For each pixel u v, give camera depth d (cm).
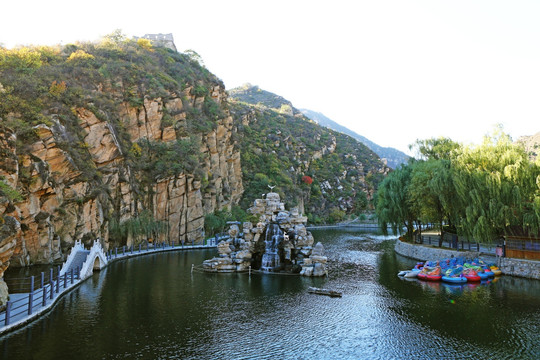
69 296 3198
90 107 6159
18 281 3650
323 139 19550
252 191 11788
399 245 6378
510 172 4216
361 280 4009
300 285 3766
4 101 4959
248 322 2627
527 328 2506
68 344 2162
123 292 3400
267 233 4741
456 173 4569
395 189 6172
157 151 7562
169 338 2303
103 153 6253
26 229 4447
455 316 2762
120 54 8412
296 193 13638
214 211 8856
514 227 4275
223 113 10419
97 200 5706
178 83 9138
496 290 3503
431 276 3981
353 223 14600
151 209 7112
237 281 3953
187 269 4628
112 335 2325
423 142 6350
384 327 2536
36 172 4619
